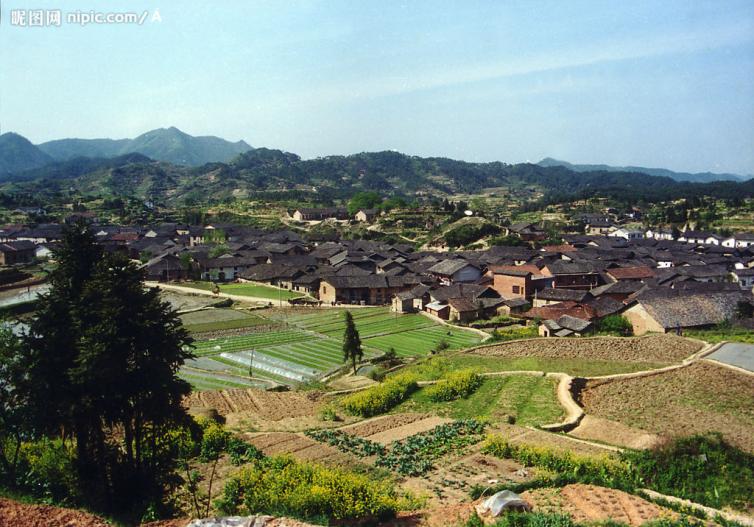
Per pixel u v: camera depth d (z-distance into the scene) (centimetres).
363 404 4262
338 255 12862
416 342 7062
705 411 3531
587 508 2148
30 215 17250
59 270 2589
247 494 2400
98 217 19512
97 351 2262
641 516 2064
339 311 9288
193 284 11581
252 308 9394
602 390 4141
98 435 2509
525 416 3734
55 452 2586
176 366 2553
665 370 4375
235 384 5403
